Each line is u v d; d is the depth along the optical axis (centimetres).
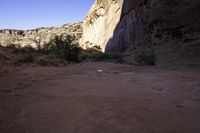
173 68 1348
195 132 343
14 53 1410
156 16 2439
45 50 1884
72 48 1847
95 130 338
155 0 2483
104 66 1417
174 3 2238
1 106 452
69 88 638
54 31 10294
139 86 701
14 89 603
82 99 513
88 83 727
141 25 2847
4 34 11100
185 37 2036
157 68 1359
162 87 690
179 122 382
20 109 439
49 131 337
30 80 743
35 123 367
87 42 5931
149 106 470
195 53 1731
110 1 4322
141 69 1255
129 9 3256
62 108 445
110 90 621
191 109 459
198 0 1998
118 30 3716
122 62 2006
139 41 2875
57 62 1424
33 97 530
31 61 1258
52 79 789
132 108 451
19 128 348
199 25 1927
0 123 366
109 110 433
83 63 1700
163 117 404
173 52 1964
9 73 857
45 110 433
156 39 2442
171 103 501
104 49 4434
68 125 357
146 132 336
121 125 359
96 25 5347
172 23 2214
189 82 774
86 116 397
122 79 845
